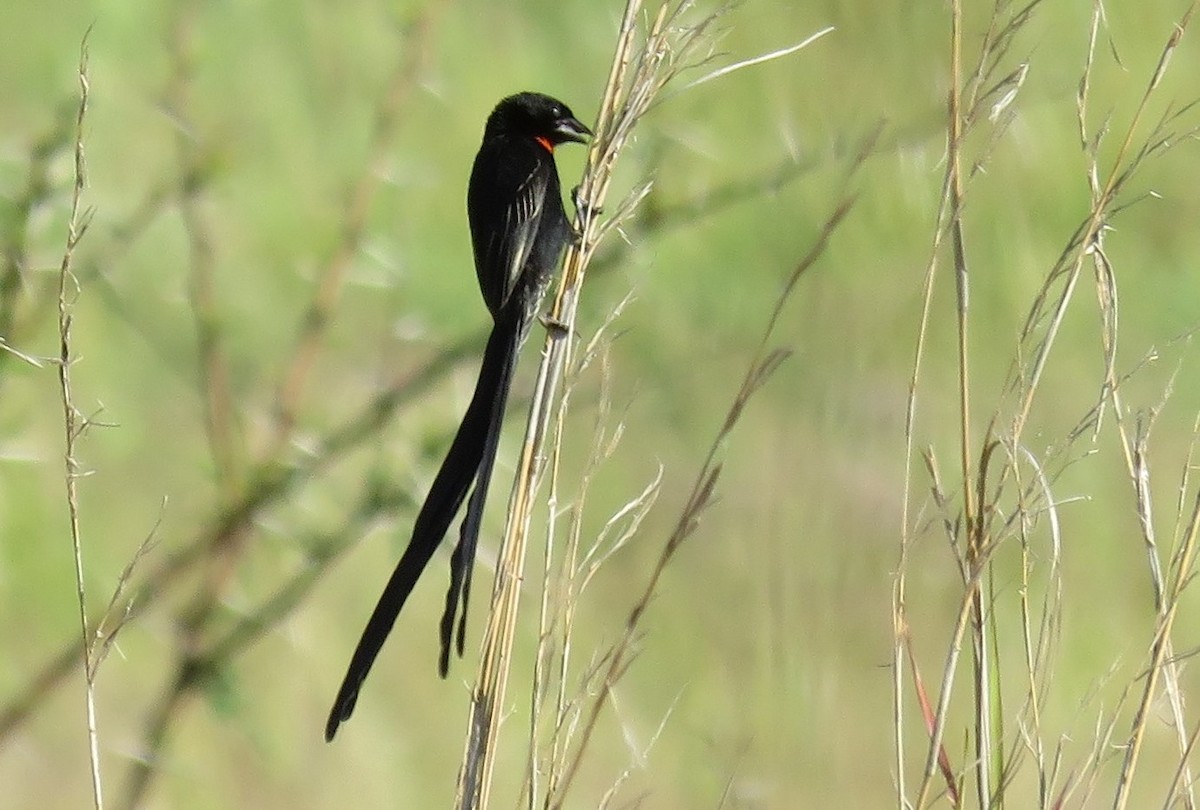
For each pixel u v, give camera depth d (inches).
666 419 520.1
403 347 518.0
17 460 424.8
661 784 420.8
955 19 279.0
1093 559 519.8
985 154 284.5
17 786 432.8
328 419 453.1
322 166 558.6
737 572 426.9
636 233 375.2
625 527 381.7
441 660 289.9
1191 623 498.0
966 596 267.9
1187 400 596.7
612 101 298.0
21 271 369.1
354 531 369.1
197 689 369.4
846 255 468.4
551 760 264.2
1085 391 584.4
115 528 474.3
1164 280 655.8
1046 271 553.9
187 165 403.9
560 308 292.2
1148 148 279.3
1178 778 270.2
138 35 552.4
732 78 510.0
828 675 347.6
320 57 582.2
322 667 460.4
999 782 275.1
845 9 397.7
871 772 386.0
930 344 524.7
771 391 447.5
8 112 526.9
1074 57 647.1
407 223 555.8
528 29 637.3
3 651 450.3
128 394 492.4
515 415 401.7
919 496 425.7
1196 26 671.8
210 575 373.4
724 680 396.8
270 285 518.0
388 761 448.8
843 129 386.3
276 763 439.2
